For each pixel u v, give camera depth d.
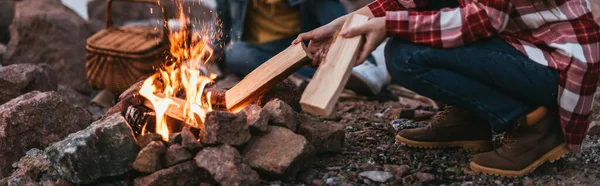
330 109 2.22
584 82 2.23
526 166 2.42
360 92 3.96
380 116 3.49
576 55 2.22
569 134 2.34
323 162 2.62
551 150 2.41
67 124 2.88
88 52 3.86
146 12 5.94
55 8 4.86
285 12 4.09
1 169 2.62
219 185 2.35
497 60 2.26
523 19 2.27
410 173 2.54
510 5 2.21
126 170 2.38
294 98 2.86
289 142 2.40
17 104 2.75
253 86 2.54
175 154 2.33
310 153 2.47
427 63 2.32
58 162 2.36
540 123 2.38
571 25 2.26
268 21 4.12
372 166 2.56
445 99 2.38
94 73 3.87
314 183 2.41
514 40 2.29
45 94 2.87
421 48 2.32
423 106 3.69
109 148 2.36
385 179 2.46
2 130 2.65
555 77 2.24
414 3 2.52
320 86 2.26
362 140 2.93
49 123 2.82
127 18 5.85
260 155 2.39
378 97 3.97
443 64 2.31
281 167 2.34
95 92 4.38
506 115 2.33
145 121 2.54
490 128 2.71
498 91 2.33
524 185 2.40
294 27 4.10
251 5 4.14
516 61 2.25
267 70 2.54
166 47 3.81
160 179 2.30
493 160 2.46
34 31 4.66
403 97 3.95
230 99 2.59
